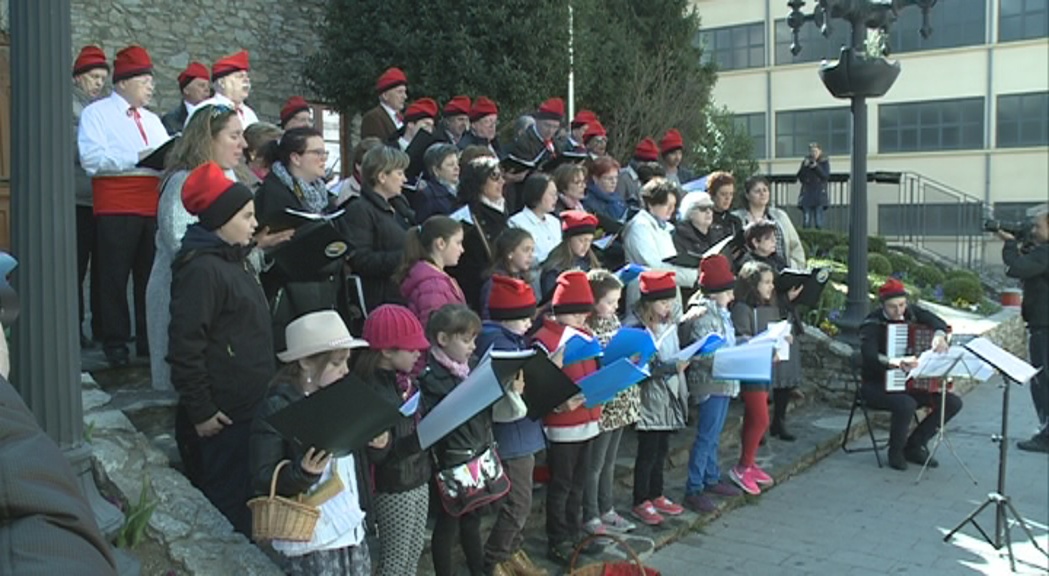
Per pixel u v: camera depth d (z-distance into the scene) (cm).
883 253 1505
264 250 389
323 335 304
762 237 677
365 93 1068
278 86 1147
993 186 2455
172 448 425
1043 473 677
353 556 320
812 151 1828
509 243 463
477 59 1008
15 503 116
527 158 680
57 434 285
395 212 504
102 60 562
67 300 287
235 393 343
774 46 2686
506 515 415
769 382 607
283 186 434
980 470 681
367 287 463
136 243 488
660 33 1569
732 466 639
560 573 448
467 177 528
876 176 1947
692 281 617
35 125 277
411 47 1019
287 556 314
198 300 333
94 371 477
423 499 364
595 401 416
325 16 1120
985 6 2442
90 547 121
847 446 736
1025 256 739
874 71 847
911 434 704
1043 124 2389
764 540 529
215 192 338
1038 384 749
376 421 272
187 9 1053
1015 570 493
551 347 440
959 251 1983
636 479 529
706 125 1736
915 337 692
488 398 330
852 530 549
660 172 777
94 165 477
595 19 1420
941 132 2525
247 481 349
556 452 446
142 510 332
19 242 281
